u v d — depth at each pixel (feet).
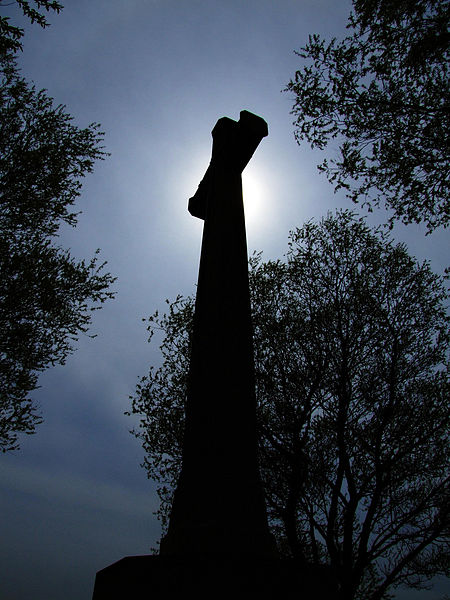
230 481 12.85
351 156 26.17
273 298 39.83
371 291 36.78
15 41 20.71
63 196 33.09
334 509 31.83
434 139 23.56
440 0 22.70
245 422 14.12
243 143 20.39
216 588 9.45
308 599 9.88
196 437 14.05
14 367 30.25
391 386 33.55
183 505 12.92
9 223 31.55
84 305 32.96
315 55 25.76
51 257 32.30
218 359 15.11
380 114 24.72
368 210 27.48
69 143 33.55
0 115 31.78
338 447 33.32
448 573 32.04
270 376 36.76
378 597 30.17
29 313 30.27
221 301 16.29
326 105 25.80
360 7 24.35
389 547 30.71
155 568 9.89
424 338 35.65
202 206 22.47
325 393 34.65
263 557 10.14
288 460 32.81
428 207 25.50
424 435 32.40
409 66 24.21
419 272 37.04
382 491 32.35
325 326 36.04
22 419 29.63
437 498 31.99
